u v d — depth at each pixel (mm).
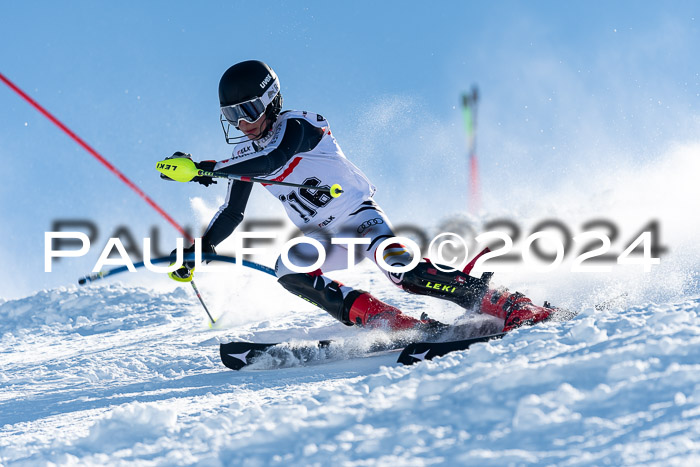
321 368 14180
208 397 12344
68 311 31516
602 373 7777
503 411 7246
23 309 32938
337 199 16078
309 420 8164
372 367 13523
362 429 7516
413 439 7000
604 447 6211
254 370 15305
